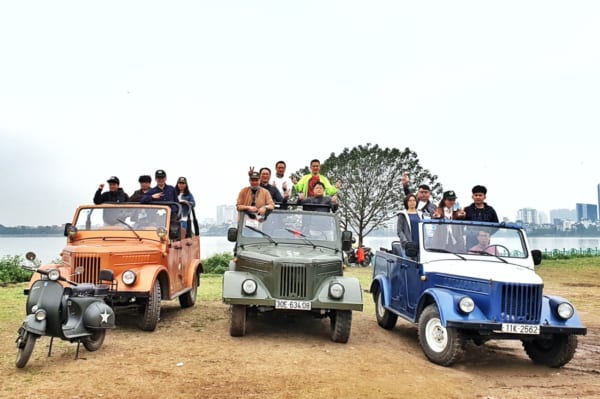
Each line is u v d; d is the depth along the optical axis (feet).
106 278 25.75
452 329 23.90
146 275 27.48
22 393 17.40
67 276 26.66
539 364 25.95
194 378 19.61
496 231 29.25
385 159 118.52
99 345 23.41
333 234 30.89
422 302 26.89
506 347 29.89
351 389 19.04
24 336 20.17
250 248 29.43
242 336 27.20
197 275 38.47
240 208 30.99
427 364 24.29
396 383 20.20
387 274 33.55
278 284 26.35
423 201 35.88
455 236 28.81
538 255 28.66
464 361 25.81
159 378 19.47
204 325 30.32
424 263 27.71
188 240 36.11
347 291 26.07
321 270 26.84
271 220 31.01
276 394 18.11
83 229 31.01
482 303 24.17
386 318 32.73
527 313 23.72
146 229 30.89
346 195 118.83
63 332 20.92
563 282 74.02
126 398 17.28
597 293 59.00
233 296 25.76
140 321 28.60
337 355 23.98
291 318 33.50
